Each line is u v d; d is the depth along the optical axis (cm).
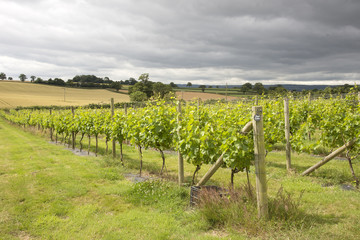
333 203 493
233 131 461
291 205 425
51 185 646
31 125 2486
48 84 10962
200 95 5628
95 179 701
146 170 814
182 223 433
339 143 716
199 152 564
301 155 948
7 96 7619
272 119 822
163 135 690
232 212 413
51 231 414
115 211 494
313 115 910
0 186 638
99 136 1822
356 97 898
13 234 410
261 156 402
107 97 8412
